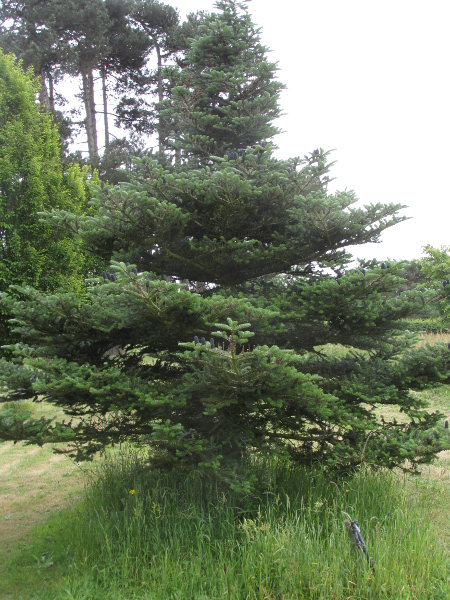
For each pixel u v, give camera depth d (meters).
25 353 4.29
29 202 10.02
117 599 3.78
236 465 4.51
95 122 24.50
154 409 4.51
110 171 20.95
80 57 22.19
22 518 5.71
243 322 4.21
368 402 4.80
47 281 10.20
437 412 4.79
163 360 5.21
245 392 4.17
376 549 3.98
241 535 4.25
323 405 3.99
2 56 10.59
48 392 4.32
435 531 4.58
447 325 13.18
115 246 5.10
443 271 12.84
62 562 4.43
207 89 5.57
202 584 3.82
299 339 5.09
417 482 6.13
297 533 4.14
